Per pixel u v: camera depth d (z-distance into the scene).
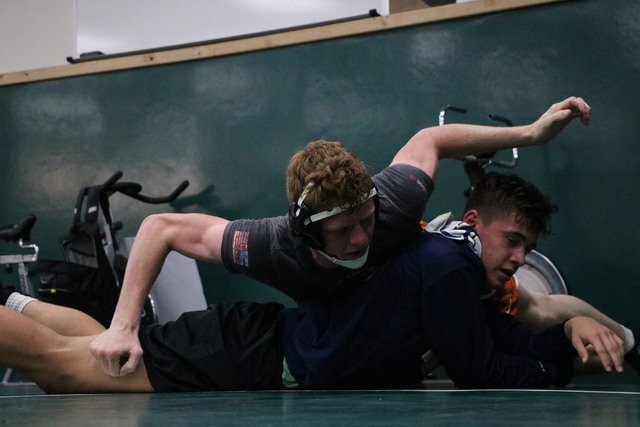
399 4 6.88
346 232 3.03
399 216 3.32
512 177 3.76
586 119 3.74
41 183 7.96
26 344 3.47
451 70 6.46
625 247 5.81
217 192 7.24
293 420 1.95
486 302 3.80
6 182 8.10
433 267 3.31
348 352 3.37
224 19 7.36
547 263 5.78
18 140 8.10
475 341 3.31
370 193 3.01
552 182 6.04
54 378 3.52
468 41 6.42
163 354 3.51
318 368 3.35
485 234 3.67
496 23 6.34
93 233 6.17
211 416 2.09
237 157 7.20
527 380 3.41
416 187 3.42
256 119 7.15
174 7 7.57
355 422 1.88
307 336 3.44
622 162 5.88
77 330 3.89
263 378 3.48
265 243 3.42
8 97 8.20
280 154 7.03
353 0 6.87
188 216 3.63
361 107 6.75
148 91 7.61
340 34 6.85
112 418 2.06
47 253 7.85
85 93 7.88
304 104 6.98
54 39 8.39
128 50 7.73
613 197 5.88
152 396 3.11
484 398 2.71
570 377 3.59
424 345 3.41
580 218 5.94
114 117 7.74
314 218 2.98
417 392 3.14
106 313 6.07
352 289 3.41
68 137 7.90
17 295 4.04
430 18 6.52
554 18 6.17
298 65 7.03
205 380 3.49
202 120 7.37
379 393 3.08
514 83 6.25
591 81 6.03
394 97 6.64
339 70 6.86
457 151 3.80
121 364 3.47
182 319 3.67
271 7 7.18
